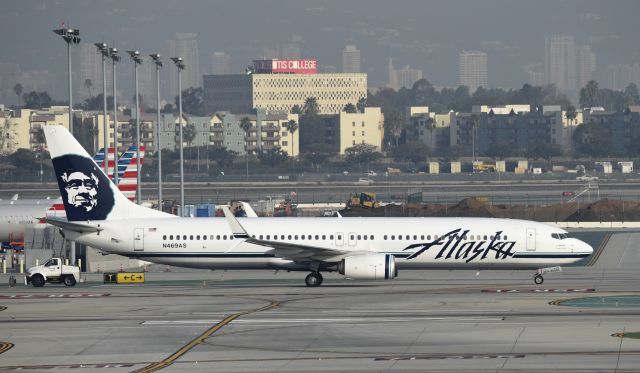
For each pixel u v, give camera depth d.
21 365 182.88
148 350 194.50
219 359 184.75
